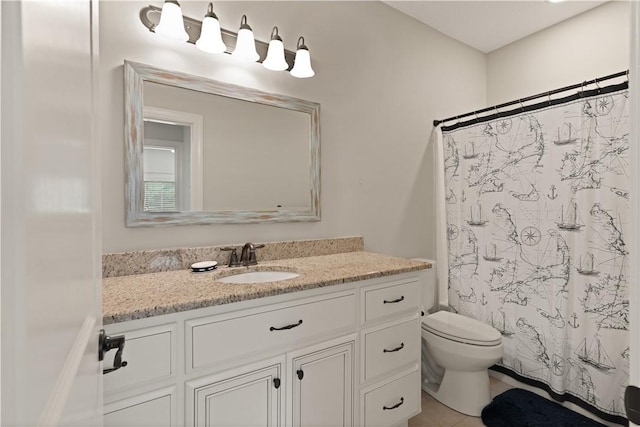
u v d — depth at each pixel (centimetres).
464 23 254
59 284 37
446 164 247
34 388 29
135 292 112
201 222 159
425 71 254
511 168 210
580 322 182
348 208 213
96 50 65
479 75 294
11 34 25
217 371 108
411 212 246
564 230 187
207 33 147
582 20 240
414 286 168
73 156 45
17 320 26
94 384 60
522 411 183
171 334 99
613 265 170
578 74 242
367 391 148
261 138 178
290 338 124
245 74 172
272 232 183
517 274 208
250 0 173
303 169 192
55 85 36
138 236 145
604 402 173
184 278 134
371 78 223
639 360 43
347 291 141
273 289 118
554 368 192
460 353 184
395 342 159
